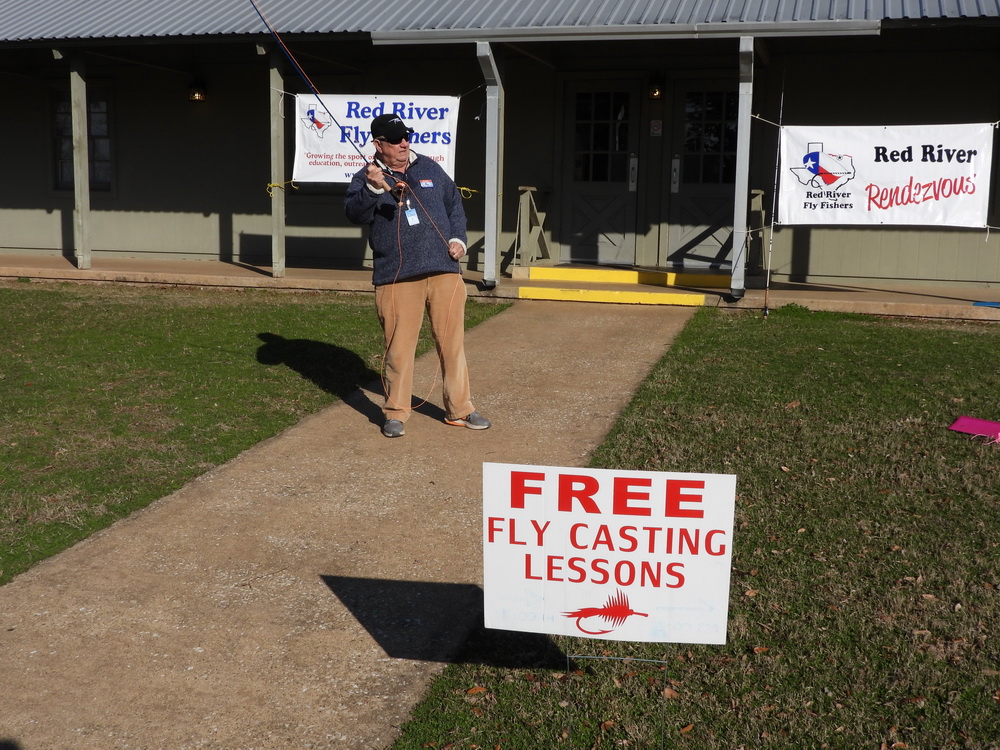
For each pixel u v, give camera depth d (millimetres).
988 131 8930
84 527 4672
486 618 3062
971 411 6285
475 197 12695
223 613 3922
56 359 7824
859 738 3061
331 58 12141
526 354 8125
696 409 6402
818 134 9312
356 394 6973
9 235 14688
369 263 13266
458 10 10586
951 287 11109
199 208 13836
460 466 5551
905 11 8992
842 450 5574
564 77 12141
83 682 3449
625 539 2932
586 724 3176
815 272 11562
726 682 3377
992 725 3107
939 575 4074
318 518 4832
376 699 3346
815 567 4160
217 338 8617
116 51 12461
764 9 9500
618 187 12250
